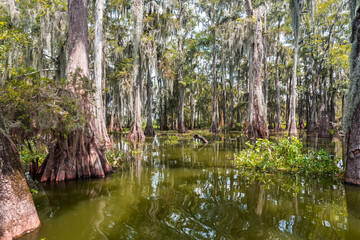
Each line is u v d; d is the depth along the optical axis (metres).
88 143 5.94
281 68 27.02
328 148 10.44
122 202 3.91
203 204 3.74
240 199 3.96
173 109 32.66
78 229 2.90
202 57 29.62
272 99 30.20
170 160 8.28
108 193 4.45
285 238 2.57
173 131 29.00
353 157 4.90
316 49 20.58
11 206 2.69
